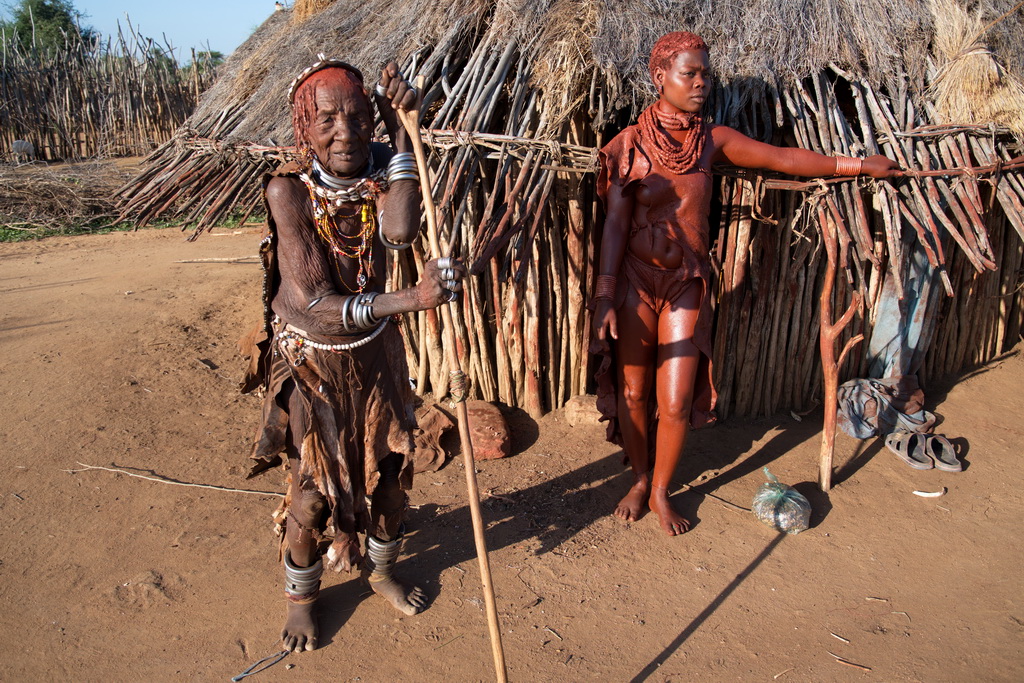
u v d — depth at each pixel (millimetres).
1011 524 3477
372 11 4980
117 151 15508
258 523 3463
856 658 2703
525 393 4402
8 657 2688
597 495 3689
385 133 4008
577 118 4012
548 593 3041
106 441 4152
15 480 3748
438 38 4285
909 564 3209
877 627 2857
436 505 3600
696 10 4090
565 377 4410
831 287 3471
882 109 3867
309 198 2295
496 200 4039
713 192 4062
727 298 4086
